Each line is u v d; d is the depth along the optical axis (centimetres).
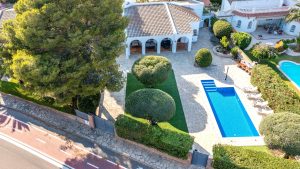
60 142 3166
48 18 2836
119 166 2917
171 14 4728
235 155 2716
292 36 5391
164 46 4847
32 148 3089
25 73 2744
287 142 2683
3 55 3181
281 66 4584
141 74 3638
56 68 2778
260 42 4862
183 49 4853
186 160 2903
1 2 6438
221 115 3669
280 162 2636
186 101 3731
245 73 4322
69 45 2934
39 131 3297
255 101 3712
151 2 4897
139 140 3027
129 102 3186
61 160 2967
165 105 3119
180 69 4362
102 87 3177
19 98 3691
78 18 2958
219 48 4856
